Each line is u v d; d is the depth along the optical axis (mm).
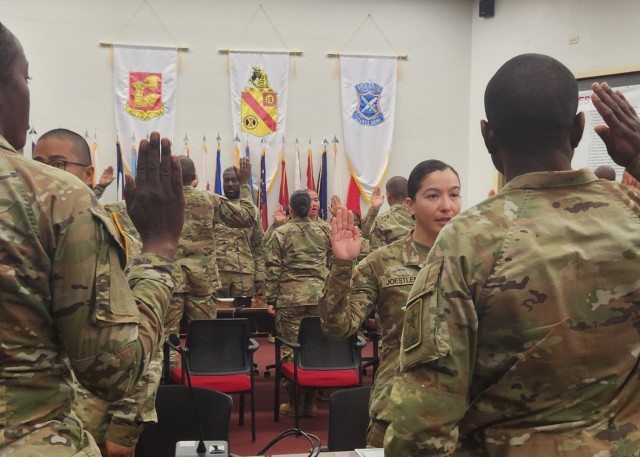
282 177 9500
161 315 1298
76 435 1190
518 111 1325
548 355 1218
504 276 1236
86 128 8922
